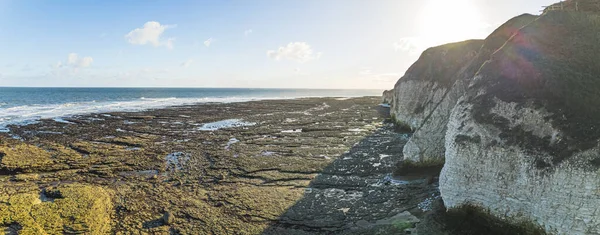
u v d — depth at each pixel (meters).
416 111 29.64
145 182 17.42
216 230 11.98
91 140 27.89
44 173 19.03
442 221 11.80
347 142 26.42
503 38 16.34
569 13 12.09
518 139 10.34
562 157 9.09
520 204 10.06
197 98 100.31
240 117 44.03
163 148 25.14
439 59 28.58
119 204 14.38
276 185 16.69
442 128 17.50
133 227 12.25
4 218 12.43
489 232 10.83
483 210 11.08
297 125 36.38
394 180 16.73
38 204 13.76
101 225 12.30
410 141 18.00
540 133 9.95
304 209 13.60
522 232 10.04
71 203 13.87
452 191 12.00
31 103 69.88
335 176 17.78
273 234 11.65
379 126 34.47
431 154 17.52
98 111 51.16
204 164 20.70
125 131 32.62
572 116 9.48
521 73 11.34
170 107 59.81
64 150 23.88
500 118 11.14
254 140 28.11
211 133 31.70
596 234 8.39
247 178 17.89
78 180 17.80
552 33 11.70
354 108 56.34
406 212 12.88
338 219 12.62
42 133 30.89
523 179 9.98
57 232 11.69
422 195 14.17
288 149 24.41
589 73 10.08
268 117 43.88
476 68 16.72
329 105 63.97
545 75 10.58
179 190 16.14
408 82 31.11
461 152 11.77
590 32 11.27
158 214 13.38
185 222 12.64
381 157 21.23
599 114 9.05
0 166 19.52
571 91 9.84
